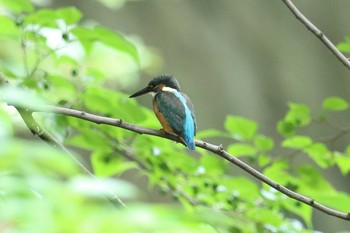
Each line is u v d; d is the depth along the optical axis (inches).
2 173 109.4
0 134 106.7
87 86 368.8
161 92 412.2
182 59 1244.5
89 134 378.0
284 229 378.6
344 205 354.0
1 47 662.5
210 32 1254.9
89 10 1211.9
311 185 390.0
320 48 1245.7
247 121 387.5
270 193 383.2
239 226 361.4
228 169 394.3
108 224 93.0
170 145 396.5
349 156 401.1
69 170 103.4
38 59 369.1
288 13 1256.8
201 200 390.3
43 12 358.3
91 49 369.4
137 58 350.9
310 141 399.5
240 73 1247.5
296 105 401.7
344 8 1233.4
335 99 404.8
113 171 396.2
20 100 121.4
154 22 1245.7
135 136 383.9
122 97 369.7
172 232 95.1
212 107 1233.4
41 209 95.7
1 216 94.7
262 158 392.8
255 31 1258.0
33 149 103.0
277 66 1250.0
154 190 1057.5
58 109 299.7
